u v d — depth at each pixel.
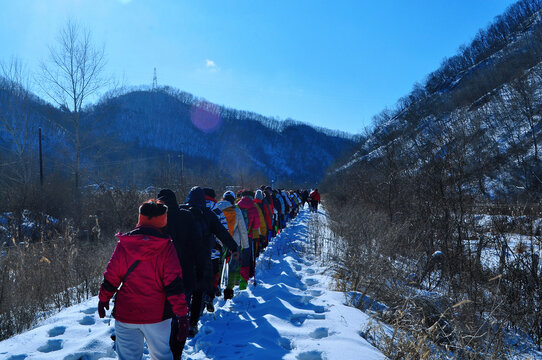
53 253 8.21
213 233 4.84
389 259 7.24
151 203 3.04
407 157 10.91
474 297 5.66
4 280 6.35
